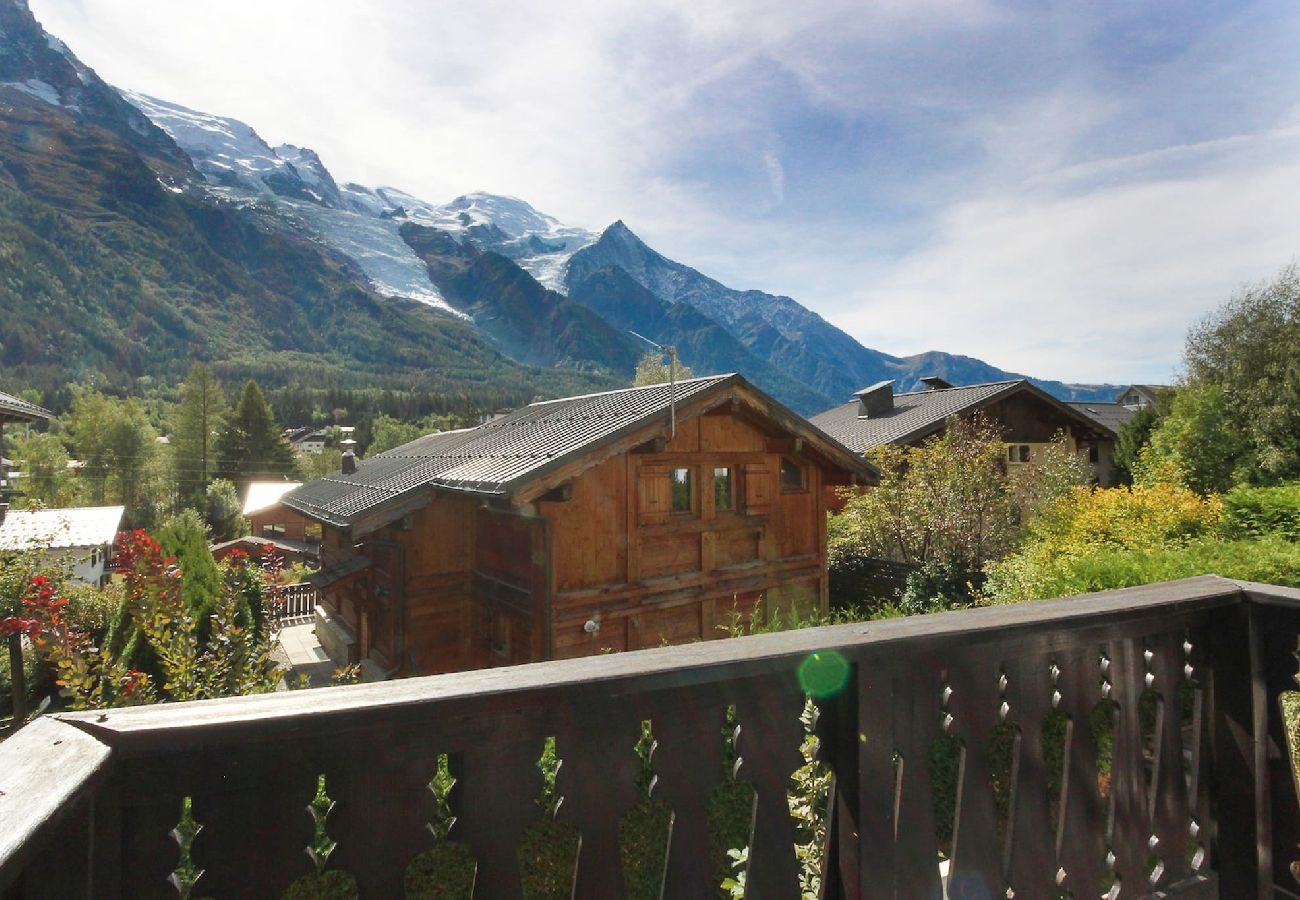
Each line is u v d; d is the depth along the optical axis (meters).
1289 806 1.97
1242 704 2.01
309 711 0.96
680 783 1.31
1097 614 1.77
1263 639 2.02
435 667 11.23
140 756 0.90
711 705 1.33
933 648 1.52
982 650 1.63
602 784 1.23
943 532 12.70
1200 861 2.04
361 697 1.03
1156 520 9.60
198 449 55.66
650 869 2.79
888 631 1.51
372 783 1.04
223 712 0.95
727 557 11.10
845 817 1.46
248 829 0.97
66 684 4.82
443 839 1.12
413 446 18.30
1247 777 1.99
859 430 22.52
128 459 50.25
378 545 11.65
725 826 3.24
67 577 11.79
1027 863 1.69
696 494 10.72
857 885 1.44
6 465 18.64
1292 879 1.96
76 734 0.87
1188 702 3.68
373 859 1.04
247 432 57.62
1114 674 1.87
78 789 0.76
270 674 5.66
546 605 9.02
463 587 11.50
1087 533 9.61
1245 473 20.16
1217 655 2.07
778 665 1.36
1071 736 1.79
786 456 11.77
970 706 1.61
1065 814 1.77
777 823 1.40
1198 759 2.05
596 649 9.65
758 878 1.37
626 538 9.91
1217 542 7.00
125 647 6.51
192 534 7.50
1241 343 22.28
